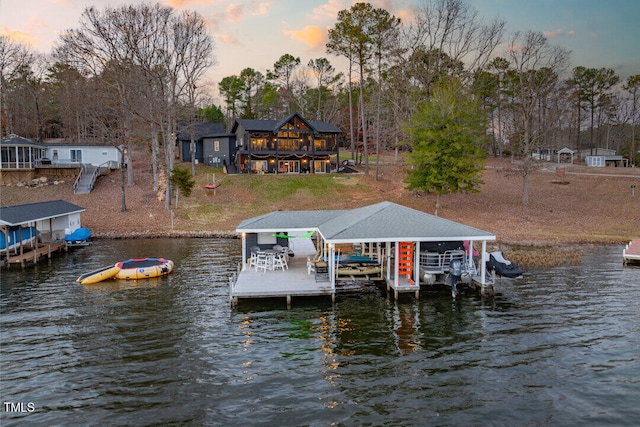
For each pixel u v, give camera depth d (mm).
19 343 15383
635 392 11977
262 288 19750
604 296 20359
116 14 42688
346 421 10789
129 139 47844
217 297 20656
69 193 45094
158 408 11367
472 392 12125
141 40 44062
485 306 19297
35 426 10602
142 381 12766
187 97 55844
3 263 26281
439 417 10930
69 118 64625
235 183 49719
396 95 51188
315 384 12617
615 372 13117
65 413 11141
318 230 22703
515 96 59250
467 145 37781
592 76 78875
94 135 65938
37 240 29844
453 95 39125
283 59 86625
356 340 15766
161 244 33375
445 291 21453
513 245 31906
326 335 16234
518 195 48750
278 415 11055
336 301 20109
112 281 23438
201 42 48562
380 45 50031
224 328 16891
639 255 26266
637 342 15219
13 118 68438
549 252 29391
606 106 85625
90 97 50344
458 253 21797
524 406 11383
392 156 77188
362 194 47812
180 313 18500
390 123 67312
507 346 15094
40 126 67375
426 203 43969
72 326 17000
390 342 15570
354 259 22266
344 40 51781
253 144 55656
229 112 94250
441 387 12406
